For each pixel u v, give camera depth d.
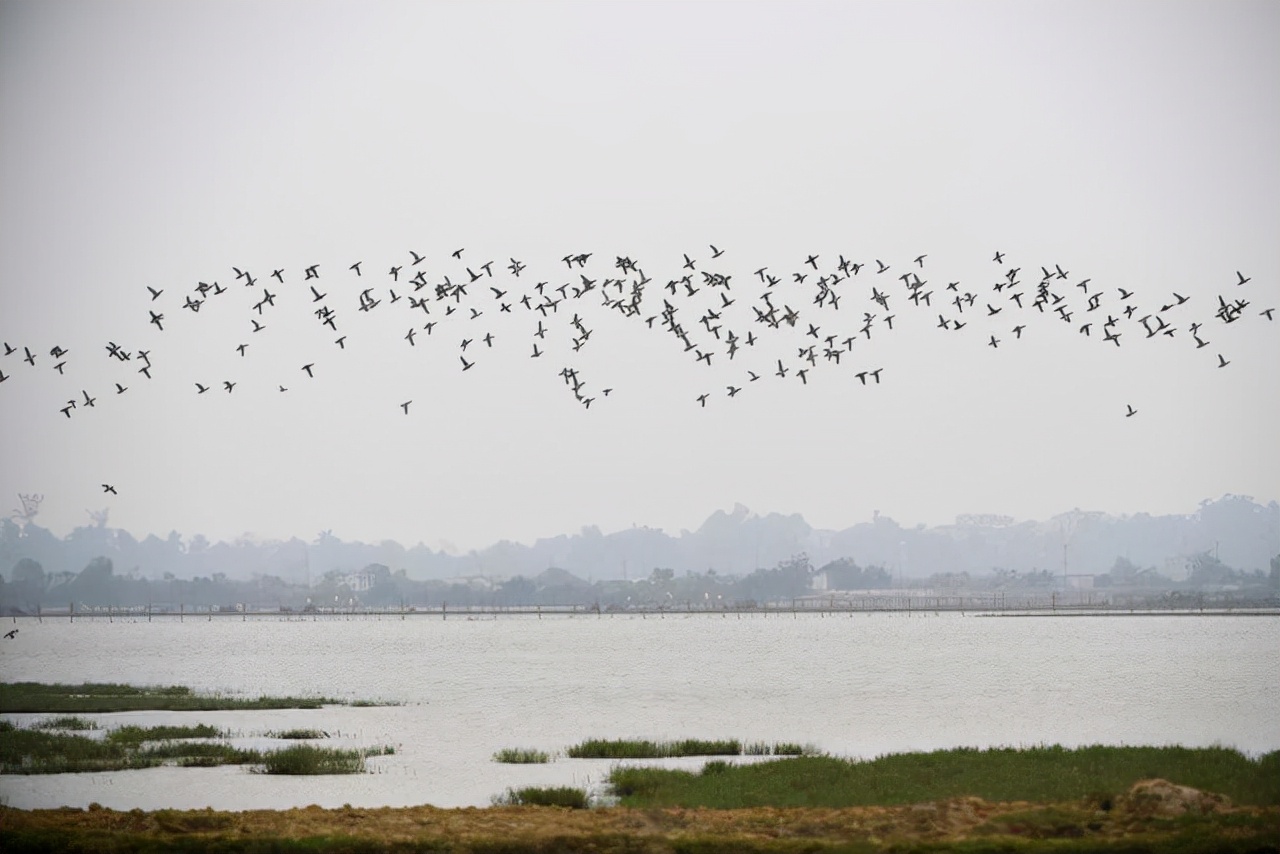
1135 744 65.38
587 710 87.44
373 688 110.00
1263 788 40.91
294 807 42.72
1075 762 48.25
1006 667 130.62
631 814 40.31
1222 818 35.81
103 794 49.50
